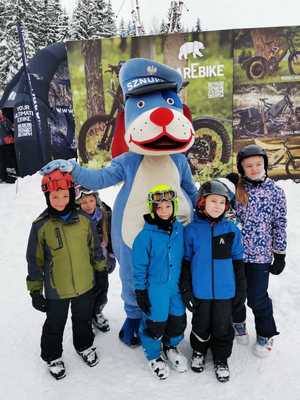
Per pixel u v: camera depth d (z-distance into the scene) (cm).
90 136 734
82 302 278
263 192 277
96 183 290
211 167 739
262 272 284
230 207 274
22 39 823
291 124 732
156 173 287
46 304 273
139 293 262
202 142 729
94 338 326
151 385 272
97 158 742
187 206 299
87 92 719
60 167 259
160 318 267
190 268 271
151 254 259
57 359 286
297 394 262
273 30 696
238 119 726
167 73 306
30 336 338
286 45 704
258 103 721
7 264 504
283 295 389
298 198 657
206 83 710
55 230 260
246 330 328
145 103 290
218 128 726
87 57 706
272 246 287
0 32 1889
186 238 268
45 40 2272
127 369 289
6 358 309
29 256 261
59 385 277
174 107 294
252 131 732
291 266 450
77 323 286
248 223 279
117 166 296
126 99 307
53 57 842
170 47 699
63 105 873
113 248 308
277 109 726
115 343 321
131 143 277
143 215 270
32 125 839
